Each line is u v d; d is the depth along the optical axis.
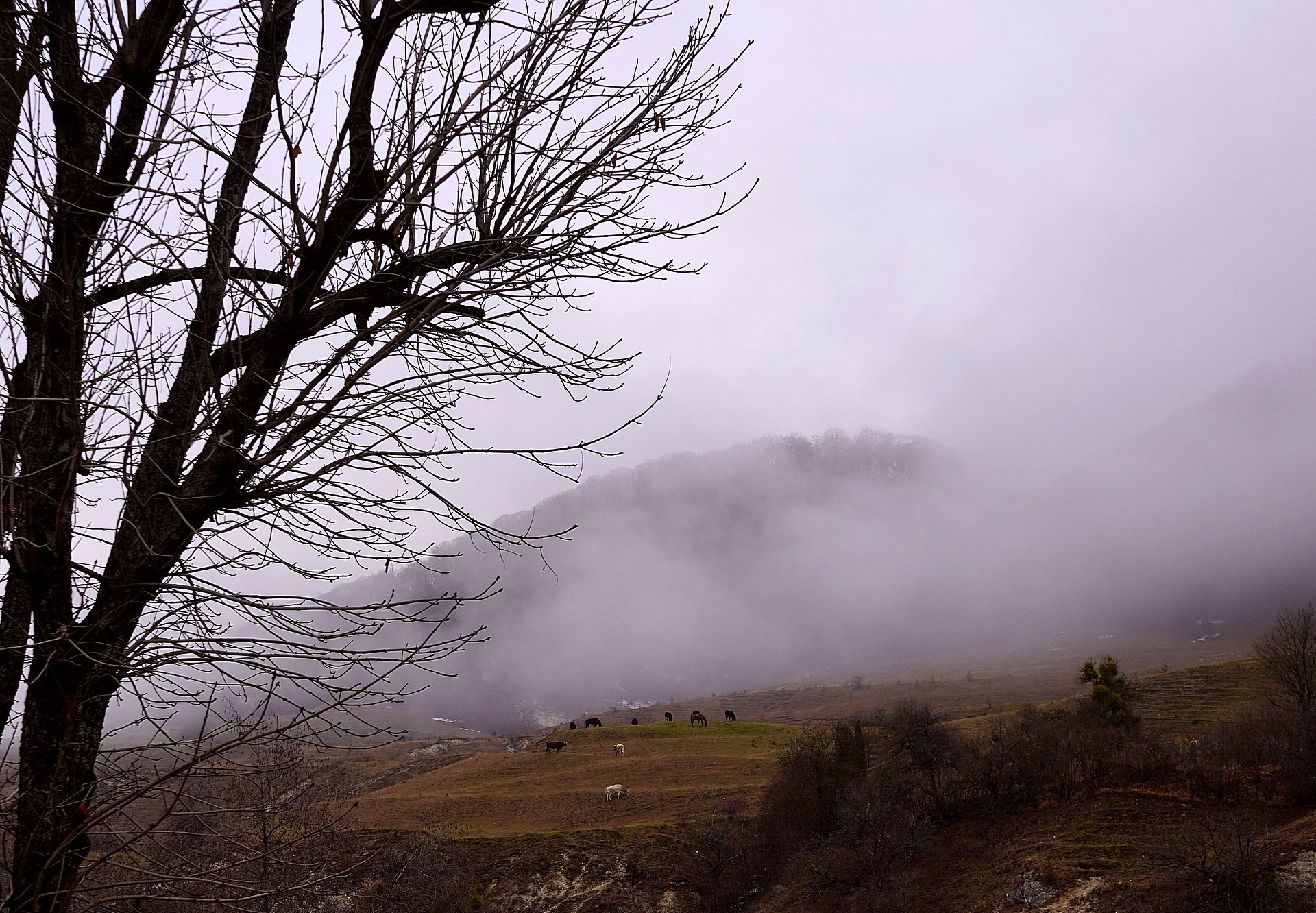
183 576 3.49
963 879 39.75
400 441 3.97
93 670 3.23
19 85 3.51
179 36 3.81
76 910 3.35
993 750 51.16
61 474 3.44
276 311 3.70
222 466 3.54
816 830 48.78
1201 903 30.44
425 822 60.03
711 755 81.25
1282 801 38.62
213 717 3.46
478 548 3.84
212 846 3.73
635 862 50.03
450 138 4.03
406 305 3.67
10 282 3.48
